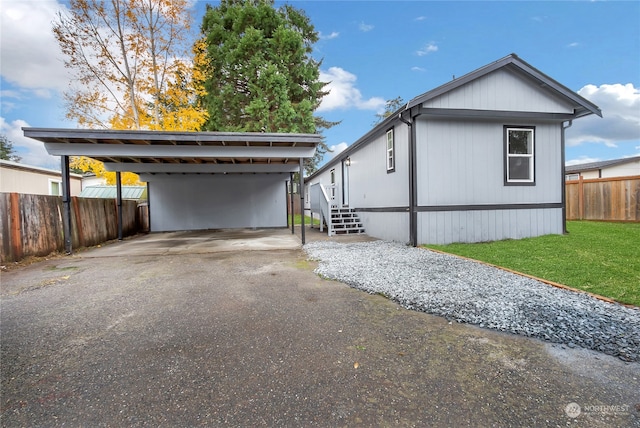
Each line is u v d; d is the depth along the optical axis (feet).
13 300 12.47
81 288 14.19
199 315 10.61
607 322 9.11
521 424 5.32
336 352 7.95
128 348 8.30
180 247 26.76
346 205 43.01
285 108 56.95
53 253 23.15
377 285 13.57
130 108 43.11
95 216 29.45
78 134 22.53
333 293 12.94
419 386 6.48
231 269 17.80
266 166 37.76
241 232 39.88
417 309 10.91
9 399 6.20
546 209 25.23
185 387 6.54
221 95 57.52
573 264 15.34
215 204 44.70
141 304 11.85
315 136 24.79
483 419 5.47
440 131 23.43
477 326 9.44
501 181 24.47
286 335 8.97
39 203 22.04
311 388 6.45
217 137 23.71
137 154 24.72
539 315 9.78
